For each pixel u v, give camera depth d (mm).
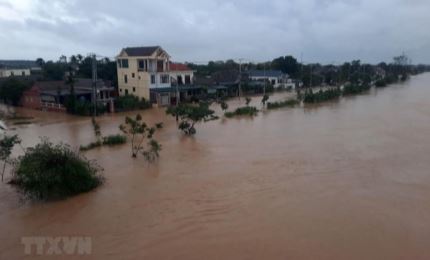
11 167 21734
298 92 62375
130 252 12234
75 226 14070
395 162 21984
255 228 13750
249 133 31547
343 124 35312
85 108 43594
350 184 18328
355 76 94125
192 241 12875
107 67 63688
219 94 62281
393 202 16078
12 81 54906
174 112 32562
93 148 26375
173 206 15734
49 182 16234
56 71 73625
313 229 13656
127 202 16203
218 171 20516
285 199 16438
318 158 22984
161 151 25250
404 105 49844
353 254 12000
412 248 12367
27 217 14891
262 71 89750
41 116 43562
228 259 11766
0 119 40312
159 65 54812
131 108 48500
